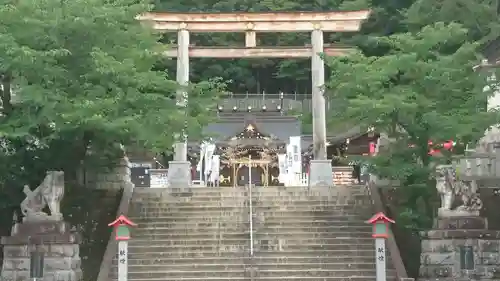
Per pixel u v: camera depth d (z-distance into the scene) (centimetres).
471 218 2212
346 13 3216
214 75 5291
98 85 2180
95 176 2853
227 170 4228
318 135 3184
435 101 2394
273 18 3238
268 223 2528
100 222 2550
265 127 4550
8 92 2227
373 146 3925
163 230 2486
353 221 2539
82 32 2120
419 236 2355
